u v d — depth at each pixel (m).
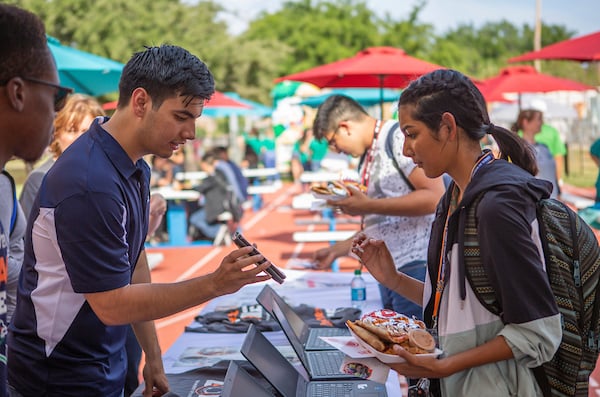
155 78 2.09
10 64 1.54
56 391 2.24
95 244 2.04
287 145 18.70
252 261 2.05
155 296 2.07
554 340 1.82
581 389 1.96
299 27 35.97
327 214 13.80
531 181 1.90
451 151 2.02
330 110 4.03
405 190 3.93
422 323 2.16
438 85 2.00
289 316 3.07
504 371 1.94
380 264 2.47
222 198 11.56
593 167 29.34
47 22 22.44
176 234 11.73
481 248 1.87
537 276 1.81
